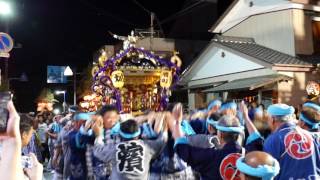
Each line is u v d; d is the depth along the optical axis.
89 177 6.25
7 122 1.86
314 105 4.50
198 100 19.41
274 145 4.06
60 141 7.66
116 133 5.18
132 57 13.55
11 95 1.93
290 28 16.16
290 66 14.62
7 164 1.85
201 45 25.77
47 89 40.41
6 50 11.55
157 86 14.30
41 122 16.73
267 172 2.62
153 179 5.25
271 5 17.03
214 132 5.26
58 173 7.66
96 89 13.95
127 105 13.80
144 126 5.16
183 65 24.94
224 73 17.89
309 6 16.28
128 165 4.58
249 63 16.28
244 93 15.72
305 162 3.96
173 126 4.33
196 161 4.02
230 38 18.16
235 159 3.91
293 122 4.27
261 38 17.67
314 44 16.39
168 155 5.29
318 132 4.32
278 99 14.39
